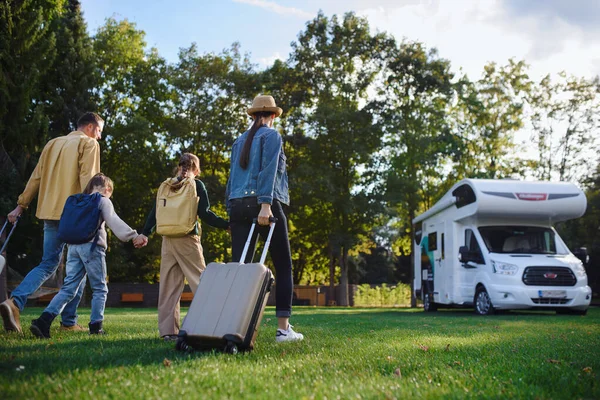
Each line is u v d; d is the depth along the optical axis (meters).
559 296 13.80
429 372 3.67
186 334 4.36
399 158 34.59
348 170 34.78
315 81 34.50
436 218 17.98
